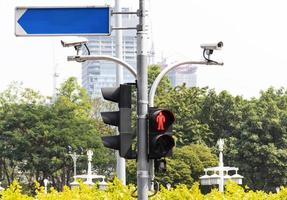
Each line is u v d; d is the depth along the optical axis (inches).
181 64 1363.2
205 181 3705.7
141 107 1277.1
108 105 7731.3
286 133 5836.6
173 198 1905.8
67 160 5900.6
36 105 6013.8
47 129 5846.5
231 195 1942.7
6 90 6166.3
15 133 5846.5
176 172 5374.0
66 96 6815.9
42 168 5861.2
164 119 1254.9
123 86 1269.7
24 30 1291.8
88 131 6072.8
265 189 5753.0
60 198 1856.5
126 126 1266.0
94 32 1296.8
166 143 1258.0
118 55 1884.8
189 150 5497.1
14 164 5999.0
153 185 1391.5
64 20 1295.5
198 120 6067.9
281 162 5703.7
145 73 1285.7
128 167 5187.0
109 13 1296.8
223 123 6077.8
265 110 5905.5
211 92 6122.1
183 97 6043.3
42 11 1293.1
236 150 5772.6
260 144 5777.6
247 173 5762.8
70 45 1330.0
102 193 1838.1
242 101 6117.1
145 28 1291.8
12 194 1839.3
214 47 1364.4
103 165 6230.3
